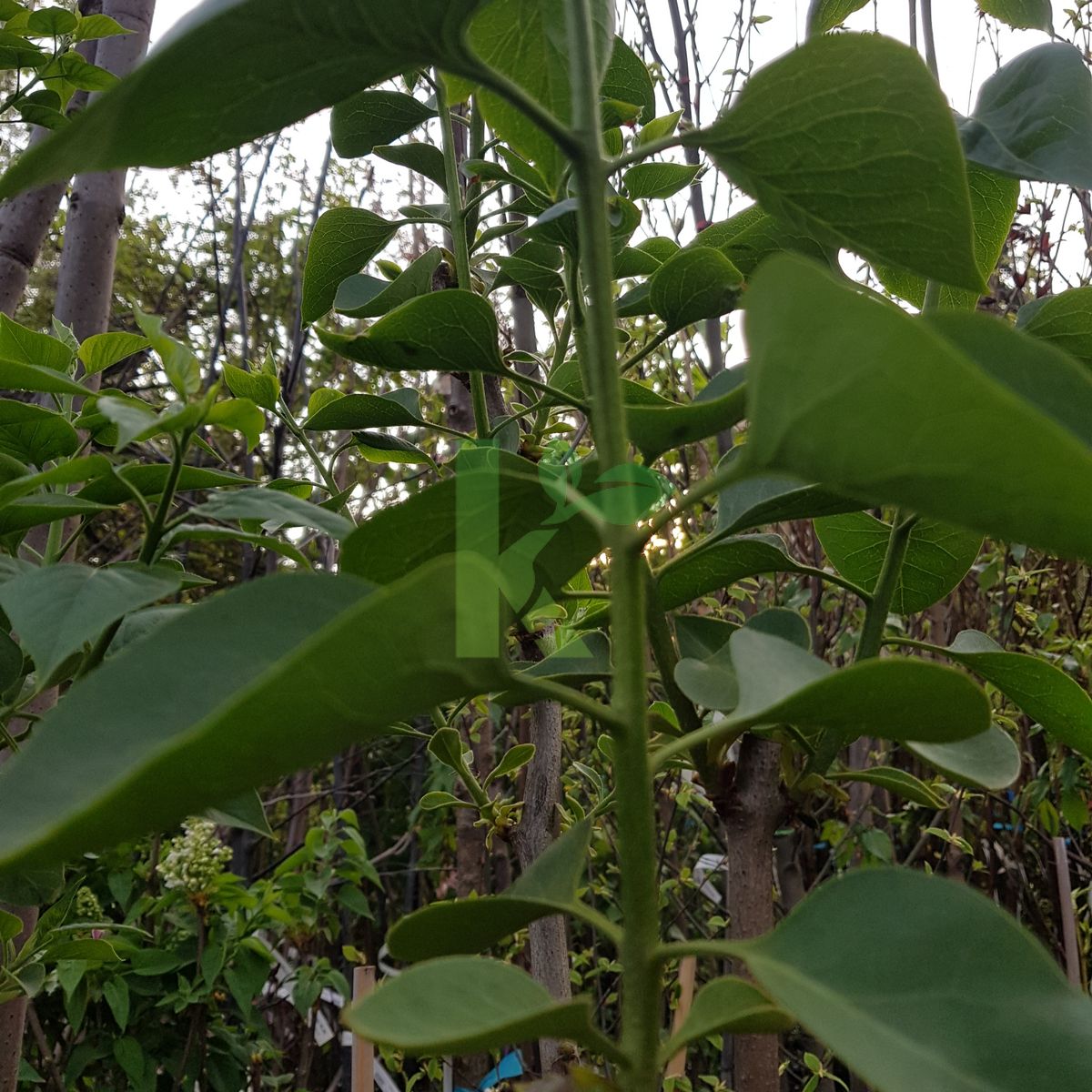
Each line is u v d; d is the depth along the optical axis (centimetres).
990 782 35
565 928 51
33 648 29
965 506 21
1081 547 21
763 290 19
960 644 43
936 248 32
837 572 49
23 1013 66
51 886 43
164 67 24
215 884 147
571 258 42
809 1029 22
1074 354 38
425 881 241
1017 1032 22
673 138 30
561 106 35
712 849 180
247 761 20
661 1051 25
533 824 53
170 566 44
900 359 19
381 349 36
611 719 25
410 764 241
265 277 290
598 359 28
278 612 23
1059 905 156
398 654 20
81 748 21
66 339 62
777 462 22
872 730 26
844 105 29
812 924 24
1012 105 36
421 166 62
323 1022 193
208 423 36
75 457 44
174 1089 144
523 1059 116
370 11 25
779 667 28
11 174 25
